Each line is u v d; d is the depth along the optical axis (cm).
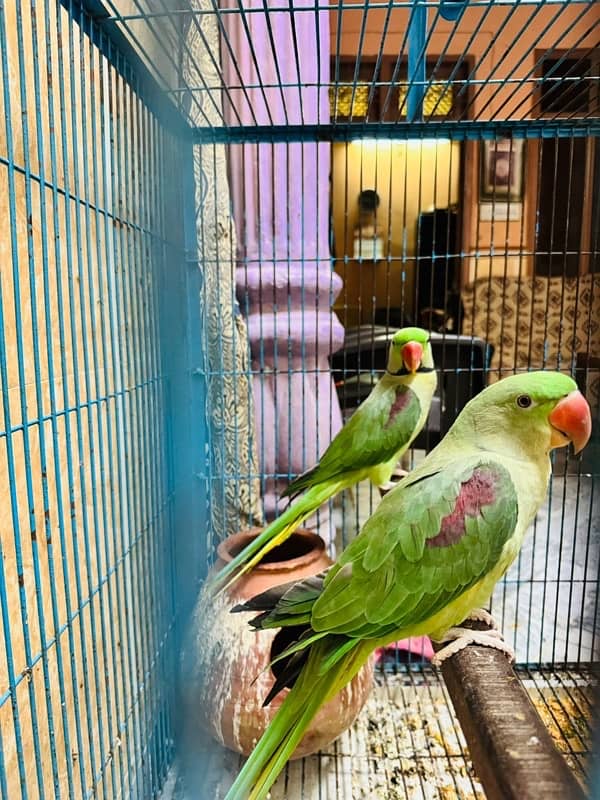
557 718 127
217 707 112
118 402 102
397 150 256
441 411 167
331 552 187
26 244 72
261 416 173
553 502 231
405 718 135
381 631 80
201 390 144
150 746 107
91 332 87
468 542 79
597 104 132
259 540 123
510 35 158
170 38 103
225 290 149
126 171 97
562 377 83
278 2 160
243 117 170
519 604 178
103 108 84
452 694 72
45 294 67
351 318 304
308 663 79
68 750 71
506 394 85
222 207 148
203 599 121
